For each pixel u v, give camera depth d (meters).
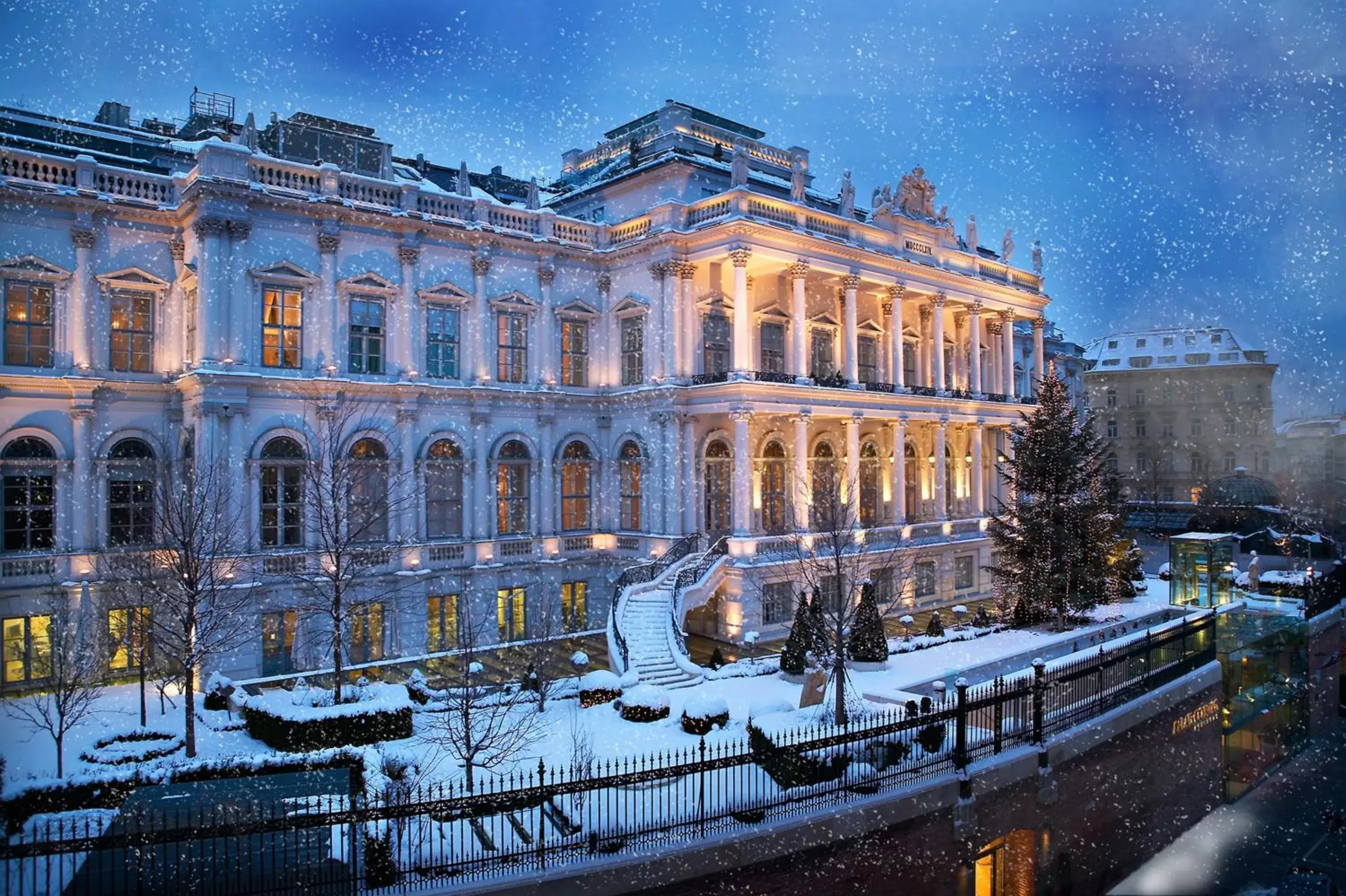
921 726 20.88
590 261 41.91
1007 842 22.64
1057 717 24.48
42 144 33.91
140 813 14.33
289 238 33.22
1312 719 39.44
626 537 40.66
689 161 42.44
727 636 37.34
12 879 15.23
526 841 16.66
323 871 15.19
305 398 33.19
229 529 27.23
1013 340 68.00
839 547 31.95
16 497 30.64
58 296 31.47
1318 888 22.61
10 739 24.06
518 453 39.12
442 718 23.41
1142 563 54.31
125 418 32.78
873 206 47.75
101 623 29.41
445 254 37.12
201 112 43.12
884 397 44.06
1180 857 27.02
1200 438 67.62
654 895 16.55
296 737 22.56
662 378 39.66
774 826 17.91
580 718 25.20
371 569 33.97
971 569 49.50
